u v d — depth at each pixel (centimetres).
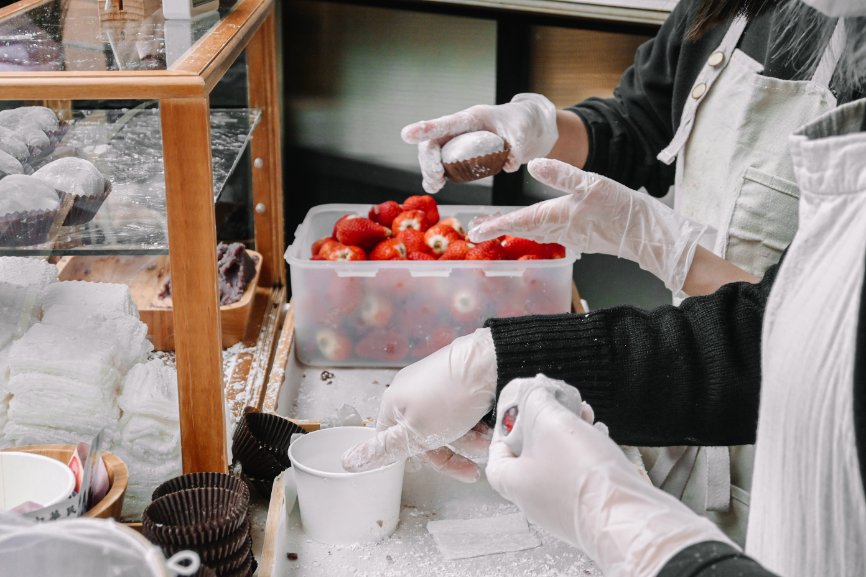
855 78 129
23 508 110
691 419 119
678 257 148
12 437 133
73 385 132
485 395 122
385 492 134
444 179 172
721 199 175
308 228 216
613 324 123
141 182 143
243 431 143
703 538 84
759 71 165
